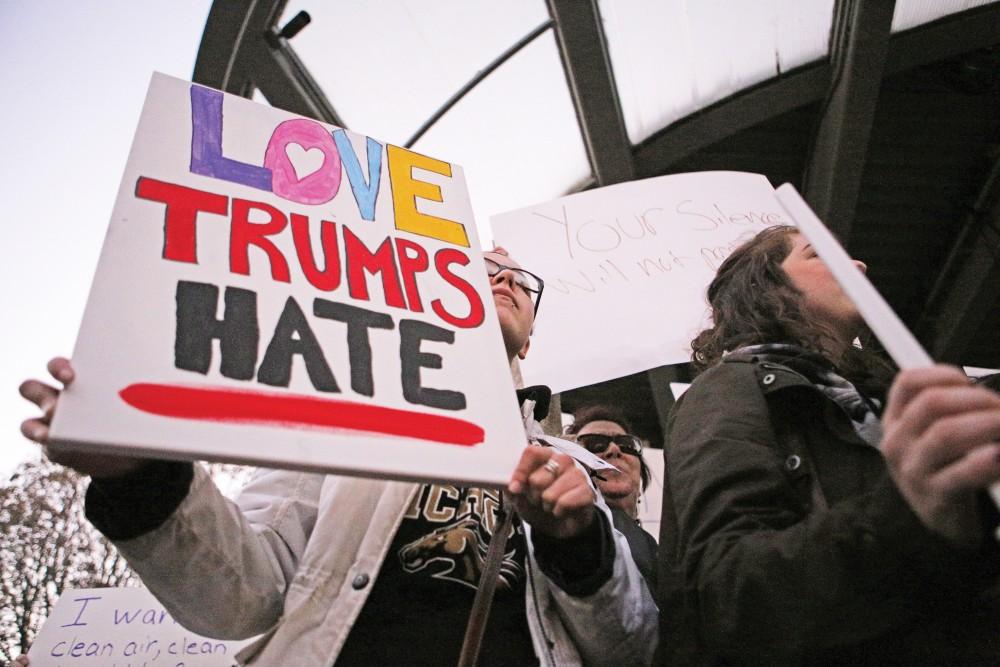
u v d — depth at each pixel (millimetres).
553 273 2965
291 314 1096
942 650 886
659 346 2705
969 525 681
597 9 4367
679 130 5203
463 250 1356
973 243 5914
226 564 1279
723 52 4797
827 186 5266
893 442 677
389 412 1039
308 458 936
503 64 4473
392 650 1273
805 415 1133
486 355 1191
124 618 2889
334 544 1443
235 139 1311
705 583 948
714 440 1123
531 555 1417
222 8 4043
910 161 5691
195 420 917
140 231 1101
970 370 2188
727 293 1589
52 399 935
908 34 4887
